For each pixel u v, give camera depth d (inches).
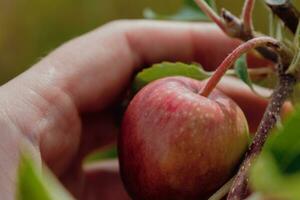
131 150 13.3
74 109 17.0
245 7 14.0
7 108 15.0
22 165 7.1
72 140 17.2
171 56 19.6
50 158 16.3
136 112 13.3
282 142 8.6
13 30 32.9
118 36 18.6
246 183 11.7
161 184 13.0
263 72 16.4
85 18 32.3
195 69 15.0
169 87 13.2
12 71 32.4
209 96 13.3
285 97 12.7
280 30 14.0
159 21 19.7
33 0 33.3
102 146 19.7
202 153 12.6
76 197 20.3
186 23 20.0
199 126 12.6
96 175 21.3
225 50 19.8
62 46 17.8
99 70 17.6
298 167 8.6
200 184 12.8
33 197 7.3
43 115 15.7
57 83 16.5
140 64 19.1
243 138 12.9
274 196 6.8
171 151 12.6
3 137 14.3
